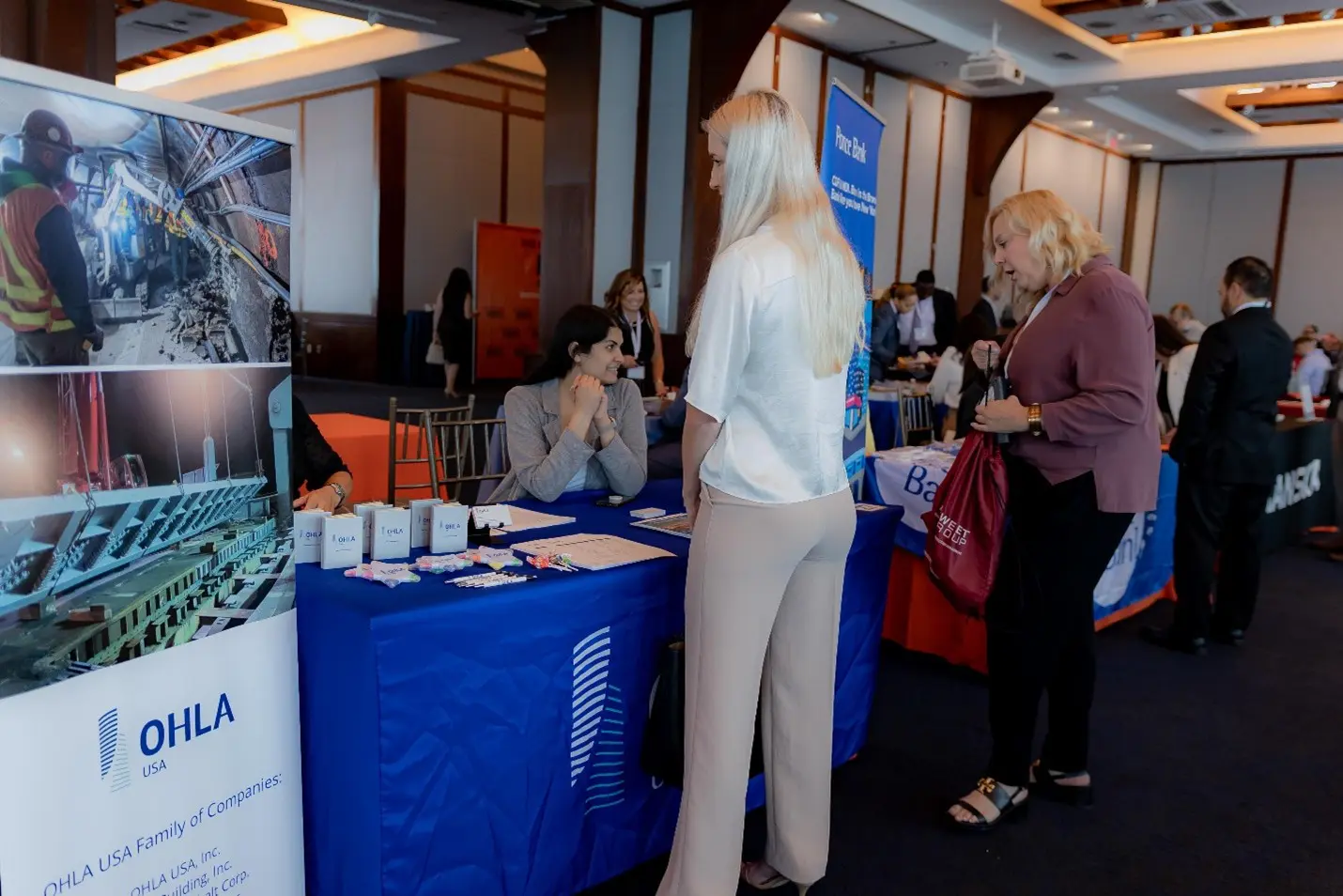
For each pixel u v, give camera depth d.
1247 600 3.67
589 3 6.72
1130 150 12.62
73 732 1.10
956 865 2.07
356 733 1.42
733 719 1.55
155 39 9.15
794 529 1.51
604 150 6.98
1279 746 2.78
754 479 1.49
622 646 1.77
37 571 1.02
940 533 2.14
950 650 3.29
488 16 6.91
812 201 1.53
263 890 1.41
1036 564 2.08
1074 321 2.00
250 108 11.77
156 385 1.14
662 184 7.12
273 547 1.36
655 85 7.09
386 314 10.38
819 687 1.72
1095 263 2.05
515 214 11.66
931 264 9.61
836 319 1.50
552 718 1.65
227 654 1.30
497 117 11.24
